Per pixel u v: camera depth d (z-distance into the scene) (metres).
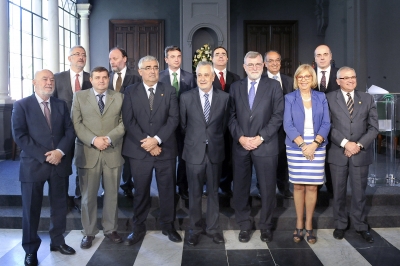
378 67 7.36
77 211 3.67
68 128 2.97
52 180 2.91
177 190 4.03
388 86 6.93
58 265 2.79
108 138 3.06
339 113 3.20
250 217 3.33
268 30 9.88
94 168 3.09
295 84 3.22
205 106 3.15
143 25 9.62
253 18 9.83
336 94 3.23
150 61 3.13
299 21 9.88
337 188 3.23
